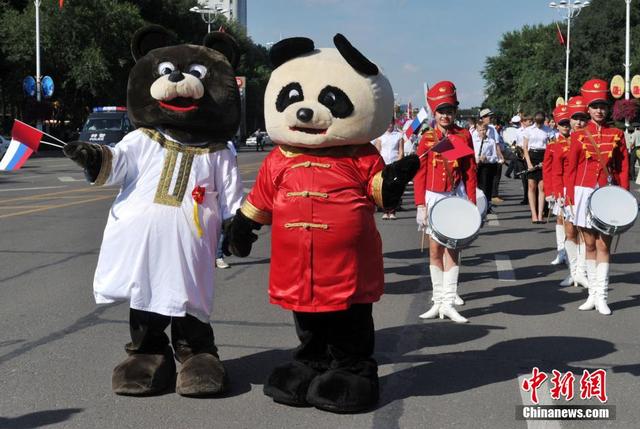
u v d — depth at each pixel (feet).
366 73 15.70
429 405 15.99
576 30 209.77
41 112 138.31
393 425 14.93
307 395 15.72
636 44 196.95
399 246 37.52
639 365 18.66
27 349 19.74
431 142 23.62
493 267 32.12
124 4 151.43
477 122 49.47
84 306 24.47
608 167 24.59
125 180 16.43
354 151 15.79
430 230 22.48
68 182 75.66
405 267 31.99
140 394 16.26
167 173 16.28
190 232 16.12
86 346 20.02
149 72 16.71
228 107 16.84
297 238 15.23
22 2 158.71
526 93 233.14
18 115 176.86
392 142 49.14
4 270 30.42
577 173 24.97
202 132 16.71
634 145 80.64
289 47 15.93
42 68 148.77
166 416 15.25
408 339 21.07
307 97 15.39
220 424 14.88
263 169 16.10
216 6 193.57
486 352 19.77
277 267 15.61
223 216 16.89
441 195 23.53
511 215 50.60
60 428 14.64
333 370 15.89
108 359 18.90
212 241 16.56
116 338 20.80
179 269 15.98
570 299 26.09
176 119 16.31
